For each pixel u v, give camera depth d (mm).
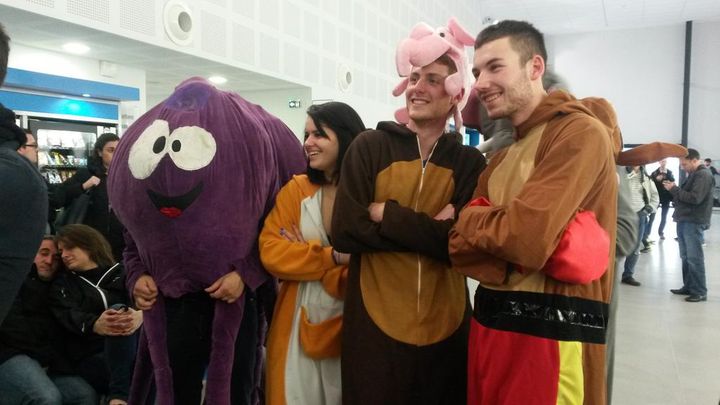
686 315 4793
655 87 14344
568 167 1175
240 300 1700
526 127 1367
